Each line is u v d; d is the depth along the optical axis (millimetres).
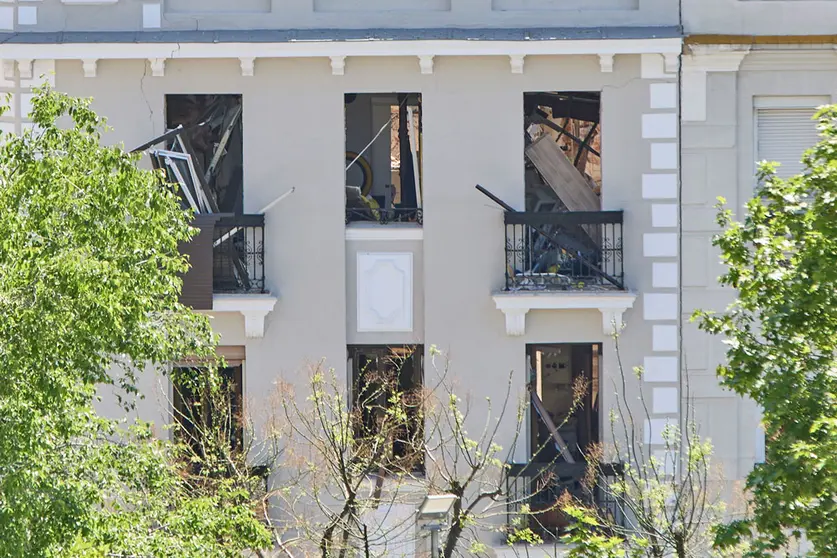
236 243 76438
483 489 75062
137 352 52281
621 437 76500
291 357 76625
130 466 52812
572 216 75812
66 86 76438
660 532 64750
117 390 75688
